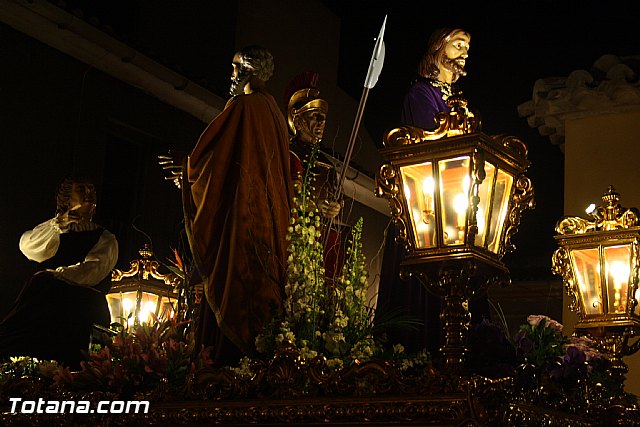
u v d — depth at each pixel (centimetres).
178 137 863
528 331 336
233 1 1016
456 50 449
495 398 247
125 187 830
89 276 444
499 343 294
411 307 405
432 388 255
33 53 720
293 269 319
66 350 430
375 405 260
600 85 736
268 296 333
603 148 743
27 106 713
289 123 426
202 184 351
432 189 290
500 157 296
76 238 455
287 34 1066
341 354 304
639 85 718
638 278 405
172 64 809
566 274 424
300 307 313
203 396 294
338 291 327
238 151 353
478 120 288
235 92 401
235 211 342
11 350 425
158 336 336
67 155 746
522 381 308
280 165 359
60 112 742
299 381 278
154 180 846
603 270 411
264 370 285
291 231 326
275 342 304
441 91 446
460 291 282
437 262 284
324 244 364
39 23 699
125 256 823
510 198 305
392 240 425
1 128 691
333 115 1095
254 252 338
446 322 280
